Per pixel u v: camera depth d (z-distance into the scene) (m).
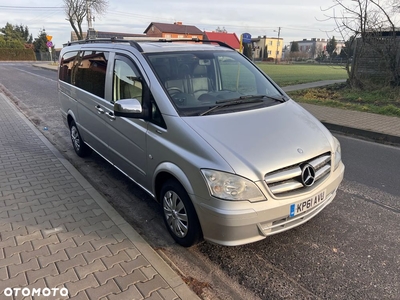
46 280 2.78
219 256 3.37
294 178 3.05
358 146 7.13
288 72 31.92
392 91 12.77
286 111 3.83
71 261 3.03
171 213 3.50
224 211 2.82
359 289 2.89
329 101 11.77
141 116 3.60
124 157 4.34
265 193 2.87
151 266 2.98
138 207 4.42
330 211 4.20
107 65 4.64
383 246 3.48
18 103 12.39
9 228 3.58
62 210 3.99
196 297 2.65
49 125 8.85
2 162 5.62
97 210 3.99
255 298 2.82
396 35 13.80
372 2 13.20
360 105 11.02
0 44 59.34
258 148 3.03
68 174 5.10
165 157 3.37
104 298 2.60
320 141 3.40
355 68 14.30
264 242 3.57
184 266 3.23
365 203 4.41
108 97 4.56
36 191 4.52
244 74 4.45
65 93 6.34
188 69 3.95
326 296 2.81
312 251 3.41
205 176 2.91
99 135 5.02
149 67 3.79
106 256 3.11
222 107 3.63
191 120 3.31
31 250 3.19
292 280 3.01
